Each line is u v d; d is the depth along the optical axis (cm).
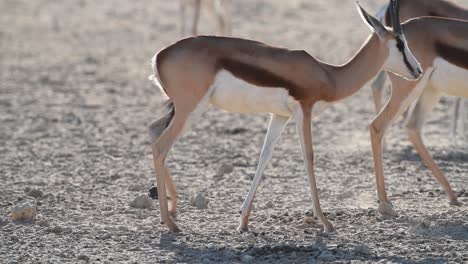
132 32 8462
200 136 4762
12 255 2830
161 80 3030
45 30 8512
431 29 3375
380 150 3419
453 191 3534
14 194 3559
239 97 3016
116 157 4303
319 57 6956
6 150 4394
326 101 3089
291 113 3062
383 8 3931
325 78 3058
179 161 4209
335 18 9031
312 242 2947
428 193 3612
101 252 2858
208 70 2975
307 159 3058
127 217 3278
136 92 6006
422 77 3362
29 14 9394
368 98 5816
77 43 7900
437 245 2909
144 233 3059
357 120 5172
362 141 4644
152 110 5453
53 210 3350
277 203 3472
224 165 4006
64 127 4962
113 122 5106
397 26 3158
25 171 3988
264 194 3616
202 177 3912
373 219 3219
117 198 3544
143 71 6731
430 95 3528
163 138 3038
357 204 3450
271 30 8325
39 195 3547
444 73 3356
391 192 3631
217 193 3631
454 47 3331
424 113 3547
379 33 3138
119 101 5712
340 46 7481
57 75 6519
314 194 3072
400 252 2841
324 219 3072
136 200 3412
